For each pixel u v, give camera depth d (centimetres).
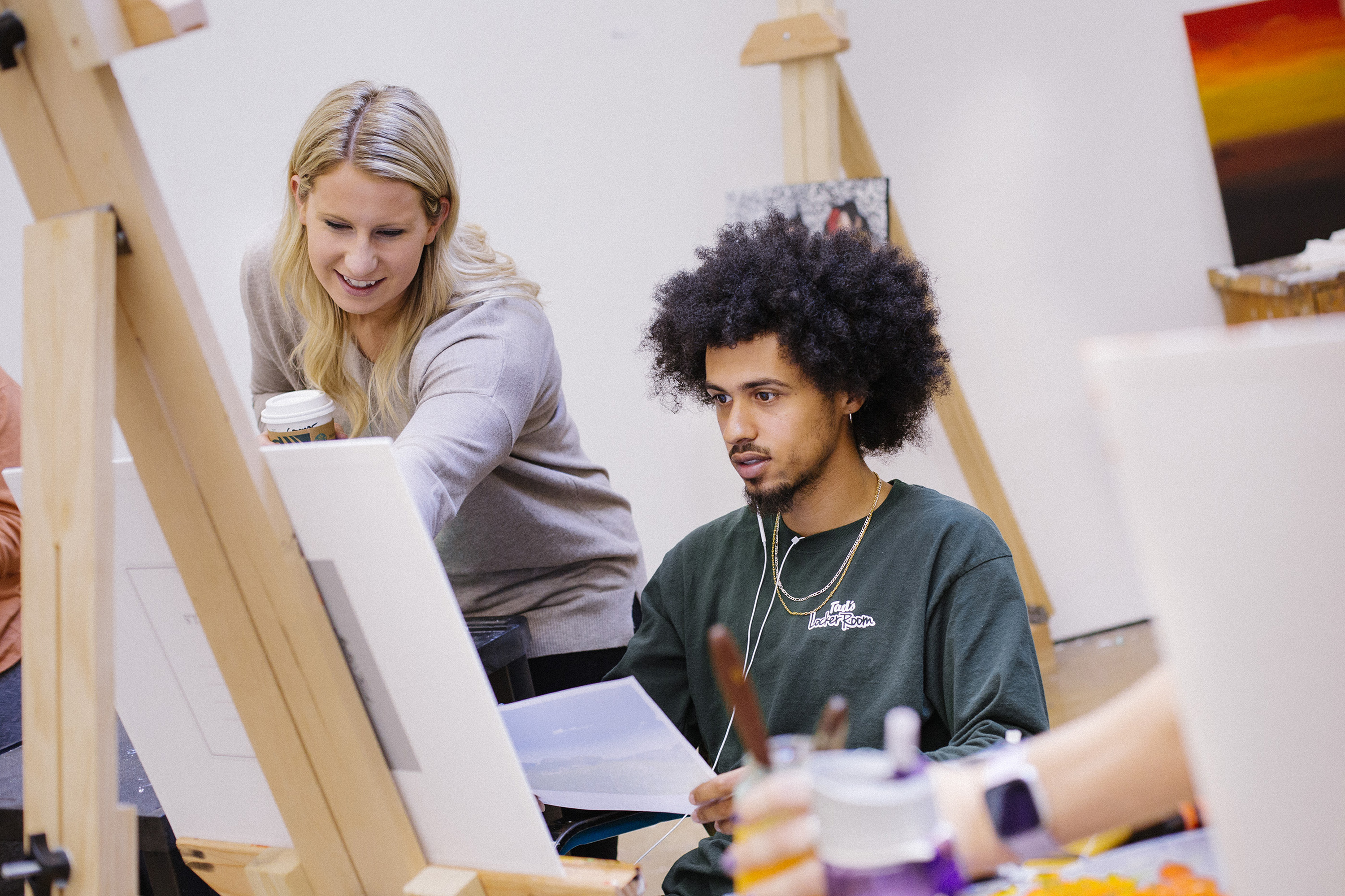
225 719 89
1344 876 44
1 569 171
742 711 53
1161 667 59
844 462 113
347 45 279
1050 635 307
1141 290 299
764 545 118
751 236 120
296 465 72
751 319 106
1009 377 306
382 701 77
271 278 144
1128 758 56
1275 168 288
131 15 65
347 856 82
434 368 127
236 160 280
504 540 142
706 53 285
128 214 68
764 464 110
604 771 104
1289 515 43
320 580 75
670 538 310
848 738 107
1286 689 44
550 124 290
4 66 67
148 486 76
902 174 302
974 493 296
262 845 94
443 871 80
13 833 110
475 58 285
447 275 133
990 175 297
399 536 70
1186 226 295
